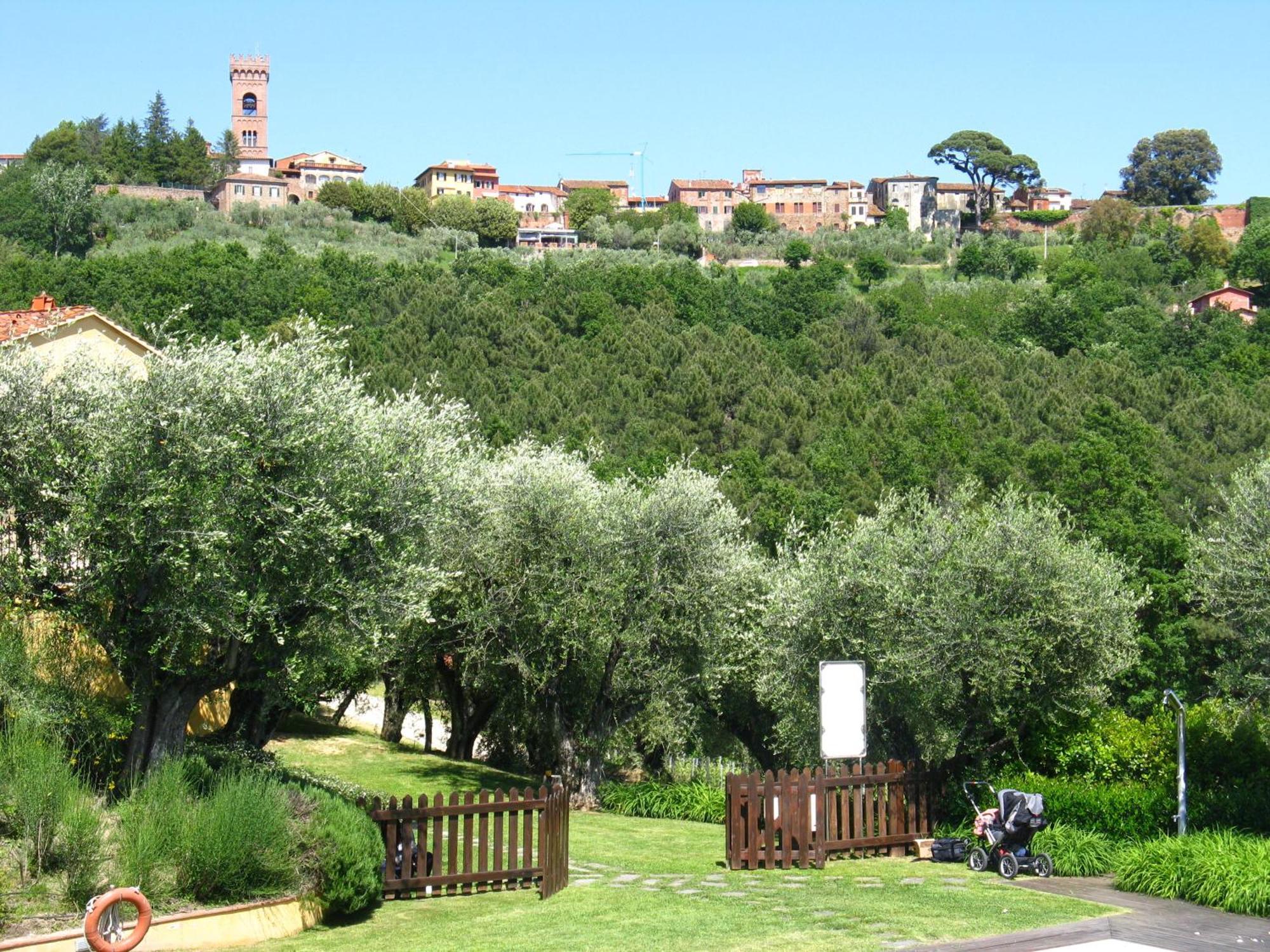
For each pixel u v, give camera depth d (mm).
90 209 127812
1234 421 60688
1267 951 11992
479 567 26547
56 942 11211
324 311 82812
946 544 20719
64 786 12938
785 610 23781
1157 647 41312
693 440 63188
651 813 26328
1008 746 21359
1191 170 185875
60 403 15359
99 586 15000
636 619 26844
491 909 14602
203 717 24297
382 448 16969
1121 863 15453
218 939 12539
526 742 32719
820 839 17062
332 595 16422
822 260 136500
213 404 15609
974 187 193125
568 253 148000
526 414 64188
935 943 12266
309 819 14078
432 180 190125
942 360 86562
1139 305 117000
